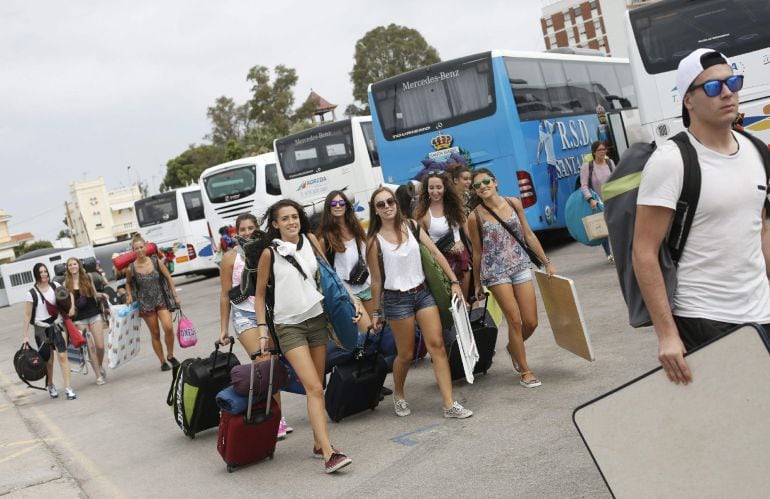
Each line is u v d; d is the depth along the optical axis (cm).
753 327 297
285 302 614
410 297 687
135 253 1246
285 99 8119
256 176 3033
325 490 576
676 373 311
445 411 690
